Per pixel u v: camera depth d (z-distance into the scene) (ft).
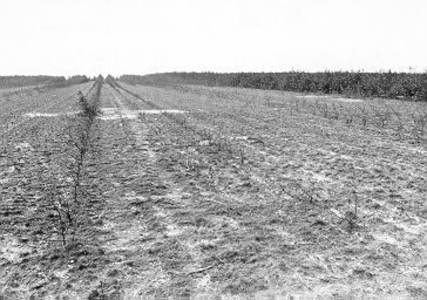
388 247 17.85
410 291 14.57
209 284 15.19
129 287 15.10
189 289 14.89
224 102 91.76
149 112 71.00
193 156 35.83
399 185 26.35
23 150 39.24
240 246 18.07
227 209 22.57
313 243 18.31
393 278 15.43
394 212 21.81
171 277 15.71
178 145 40.91
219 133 47.60
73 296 14.57
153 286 15.14
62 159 35.14
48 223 20.95
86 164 33.19
